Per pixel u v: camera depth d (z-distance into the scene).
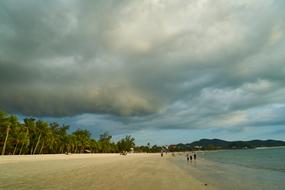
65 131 119.62
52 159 68.06
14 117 81.25
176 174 33.88
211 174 35.22
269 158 89.06
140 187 20.52
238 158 97.12
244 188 22.30
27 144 91.69
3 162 47.53
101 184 21.53
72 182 22.28
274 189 21.80
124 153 144.62
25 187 18.84
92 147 152.00
